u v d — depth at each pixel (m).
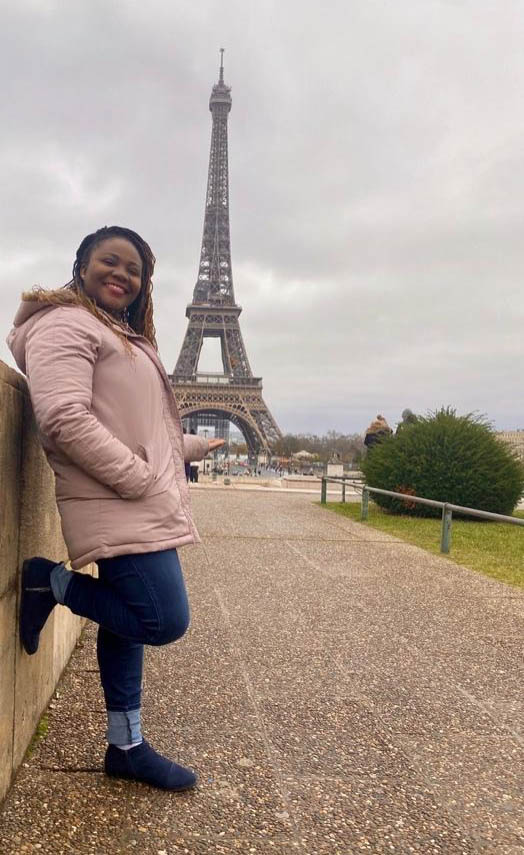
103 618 2.80
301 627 5.75
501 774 3.26
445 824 2.79
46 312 2.78
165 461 2.91
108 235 3.10
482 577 8.35
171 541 2.80
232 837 2.62
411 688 4.39
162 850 2.51
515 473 16.61
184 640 5.29
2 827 2.57
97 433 2.55
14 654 2.87
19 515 2.92
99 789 2.92
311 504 18.86
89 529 2.69
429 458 16.58
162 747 3.40
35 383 2.58
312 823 2.76
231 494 22.05
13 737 2.90
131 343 2.96
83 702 3.88
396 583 7.75
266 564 8.66
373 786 3.10
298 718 3.85
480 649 5.30
